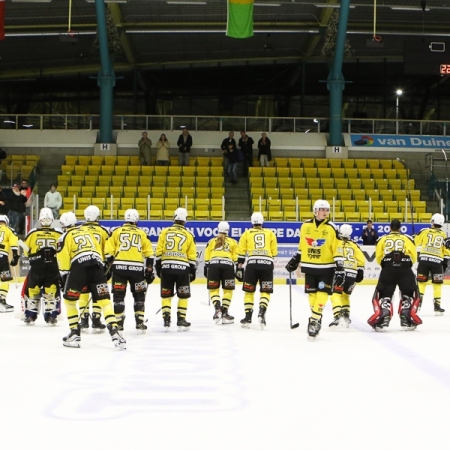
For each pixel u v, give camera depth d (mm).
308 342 9828
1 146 30062
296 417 5586
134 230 10531
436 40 23000
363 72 35688
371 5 25750
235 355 8672
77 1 26938
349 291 11602
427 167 30359
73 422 5426
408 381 7035
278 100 35562
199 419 5520
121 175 27859
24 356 8570
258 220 11477
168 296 11102
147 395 6375
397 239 11172
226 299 12117
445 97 35656
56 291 11688
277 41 32500
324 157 30391
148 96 35500
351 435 5082
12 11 27719
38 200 25469
